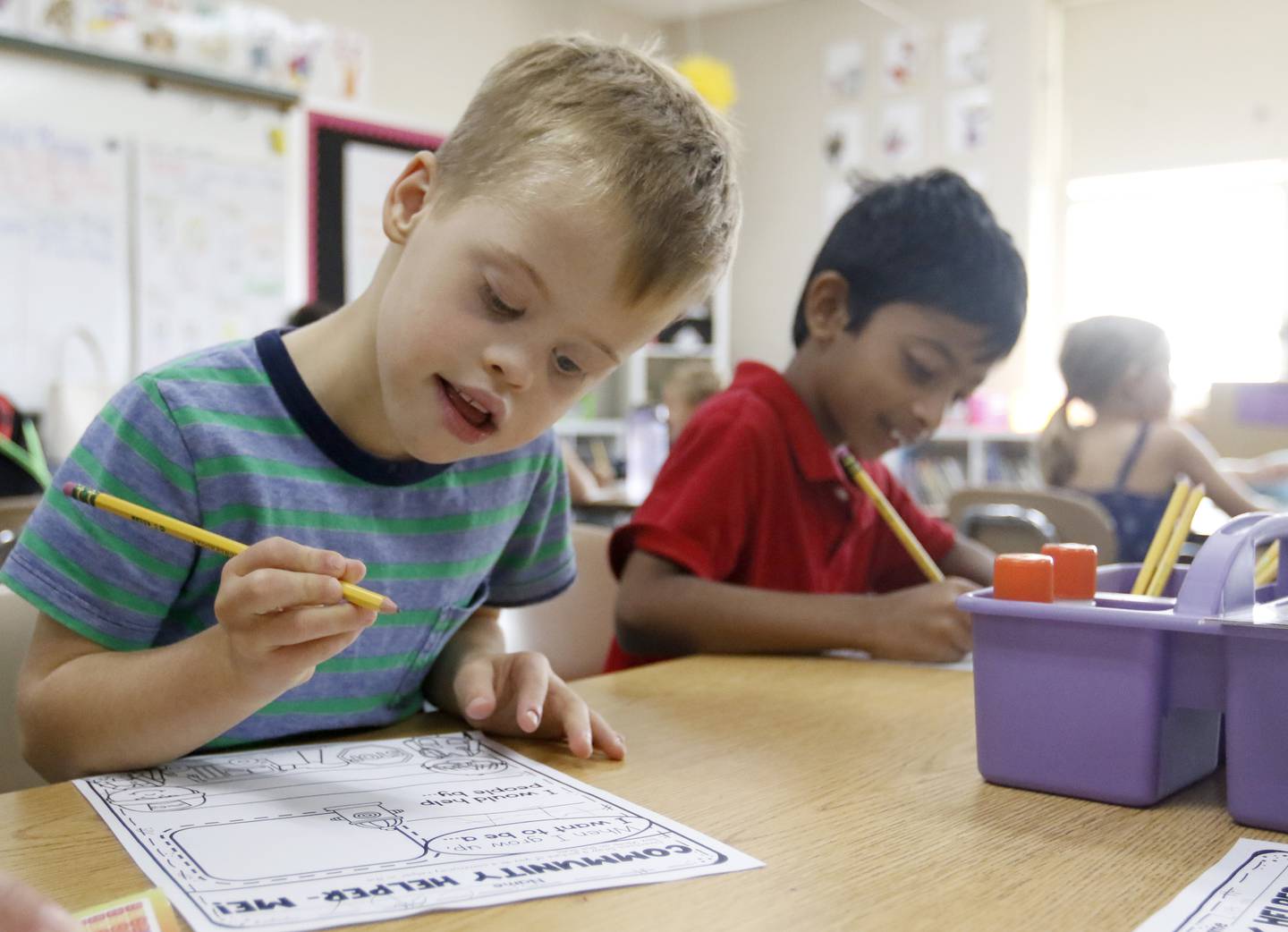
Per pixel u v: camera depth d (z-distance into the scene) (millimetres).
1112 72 5000
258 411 729
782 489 1215
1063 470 2637
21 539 660
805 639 966
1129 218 5039
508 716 688
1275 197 4746
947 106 5020
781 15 5387
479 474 837
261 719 719
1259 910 432
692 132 667
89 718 589
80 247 3418
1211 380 4566
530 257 592
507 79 667
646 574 1104
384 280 702
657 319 647
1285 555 637
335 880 434
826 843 497
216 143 3756
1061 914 427
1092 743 564
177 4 3664
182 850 462
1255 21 4703
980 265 1139
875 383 1185
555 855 470
